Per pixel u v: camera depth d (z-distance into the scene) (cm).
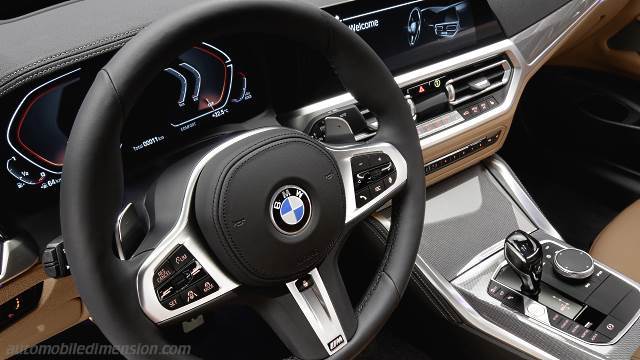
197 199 73
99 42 86
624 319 117
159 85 93
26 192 88
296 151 73
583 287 122
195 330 121
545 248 132
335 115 109
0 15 103
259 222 70
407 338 152
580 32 158
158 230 74
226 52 97
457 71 128
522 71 138
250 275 72
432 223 137
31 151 86
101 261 66
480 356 126
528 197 145
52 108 86
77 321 108
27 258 88
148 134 96
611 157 177
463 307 121
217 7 70
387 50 118
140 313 70
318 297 79
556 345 115
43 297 97
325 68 107
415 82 122
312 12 76
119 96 65
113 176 67
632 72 169
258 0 72
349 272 138
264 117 106
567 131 186
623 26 164
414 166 90
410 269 88
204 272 73
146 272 70
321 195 74
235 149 73
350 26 111
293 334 78
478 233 138
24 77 82
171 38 67
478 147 138
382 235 122
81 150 64
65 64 84
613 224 136
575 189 188
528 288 122
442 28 123
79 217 65
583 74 180
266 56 100
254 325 130
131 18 94
